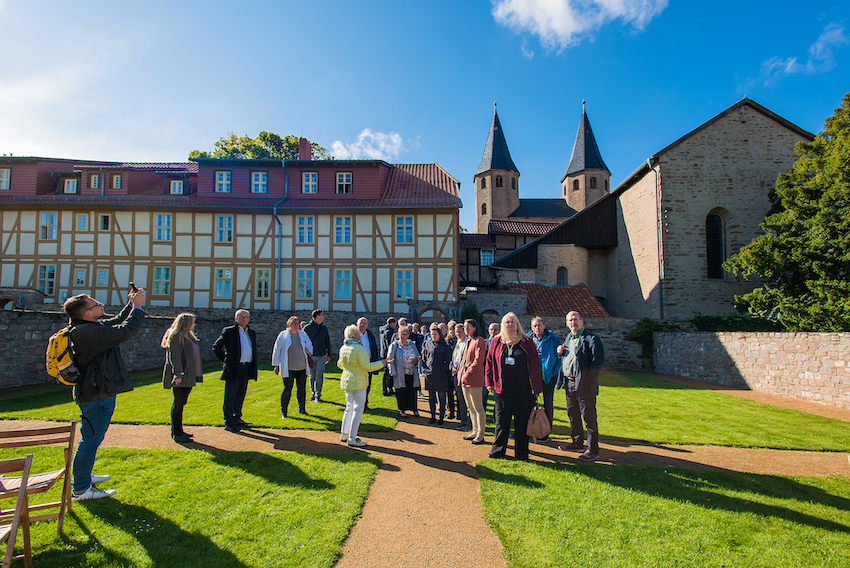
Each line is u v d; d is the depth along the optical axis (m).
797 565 3.41
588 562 3.37
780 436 7.21
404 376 8.25
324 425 7.09
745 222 21.81
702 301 21.48
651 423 7.94
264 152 37.41
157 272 21.16
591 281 28.62
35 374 9.90
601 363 5.74
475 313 19.02
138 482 4.56
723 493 4.68
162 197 21.64
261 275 21.31
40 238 21.25
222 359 6.79
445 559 3.42
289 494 4.39
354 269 21.33
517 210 49.22
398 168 25.42
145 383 10.42
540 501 4.36
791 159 22.06
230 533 3.64
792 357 11.31
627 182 25.03
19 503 2.98
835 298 13.62
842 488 4.93
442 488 4.73
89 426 4.16
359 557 3.42
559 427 7.53
